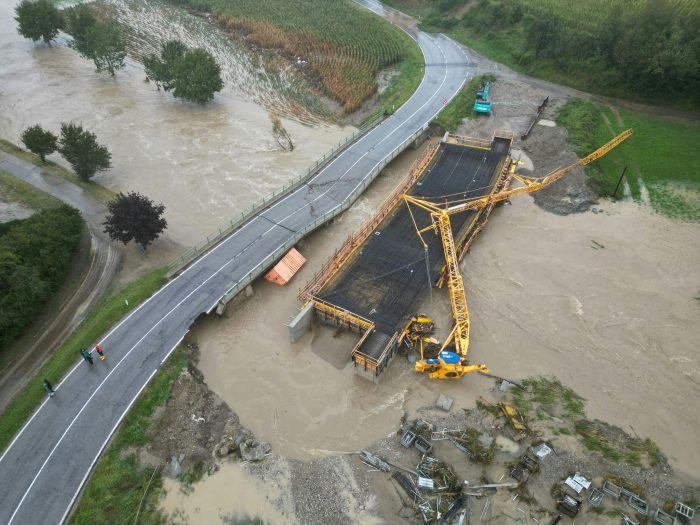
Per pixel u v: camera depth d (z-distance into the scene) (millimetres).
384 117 91938
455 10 129000
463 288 58938
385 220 67625
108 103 99625
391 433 46844
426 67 108750
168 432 46094
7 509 39500
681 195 74312
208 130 91750
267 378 51906
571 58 100312
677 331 55906
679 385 50875
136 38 125438
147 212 61000
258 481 43250
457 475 43375
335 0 142625
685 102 89625
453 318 56719
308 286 59281
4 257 53969
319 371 52469
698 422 47719
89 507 40031
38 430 44594
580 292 60719
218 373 52438
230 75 110688
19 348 52875
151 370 49719
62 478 41469
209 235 67938
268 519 40969
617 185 75125
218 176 80188
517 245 67625
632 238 68000
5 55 118312
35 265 56469
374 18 132500
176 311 55219
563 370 52438
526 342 55281
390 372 52094
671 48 87000
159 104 99750
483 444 45531
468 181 74250
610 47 96500
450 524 40250
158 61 100688
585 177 75062
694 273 62750
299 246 66000
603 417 48062
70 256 61781
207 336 55844
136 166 82000
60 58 117625
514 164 77312
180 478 43250
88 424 45156
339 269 60344
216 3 142375
